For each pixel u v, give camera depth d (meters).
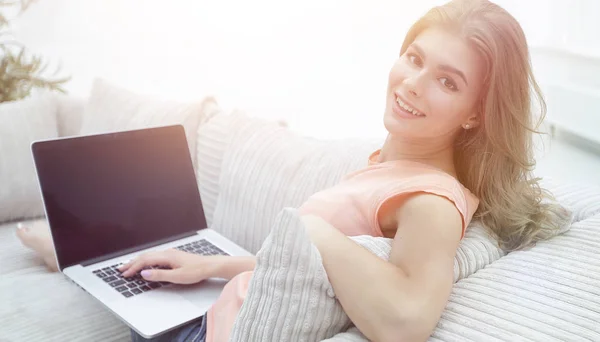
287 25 2.02
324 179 1.27
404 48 0.94
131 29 2.32
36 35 2.33
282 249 0.73
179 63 2.29
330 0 1.88
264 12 2.07
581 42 1.65
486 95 0.86
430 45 0.84
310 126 2.03
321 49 1.94
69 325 1.17
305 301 0.73
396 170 0.92
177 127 1.39
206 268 1.08
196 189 1.39
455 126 0.88
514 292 0.78
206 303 1.05
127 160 1.29
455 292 0.81
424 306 0.70
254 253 1.38
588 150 1.73
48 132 1.78
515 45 0.84
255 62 2.14
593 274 0.80
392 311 0.69
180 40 2.27
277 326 0.73
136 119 1.70
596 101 1.70
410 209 0.80
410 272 0.74
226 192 1.46
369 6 1.78
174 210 1.34
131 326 0.97
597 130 1.71
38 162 1.17
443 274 0.74
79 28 2.34
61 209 1.18
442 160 0.94
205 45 2.23
